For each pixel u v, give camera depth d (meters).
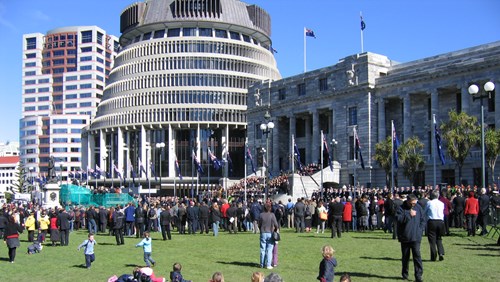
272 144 102.62
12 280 23.86
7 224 29.86
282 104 99.81
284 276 22.16
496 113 66.88
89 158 153.12
